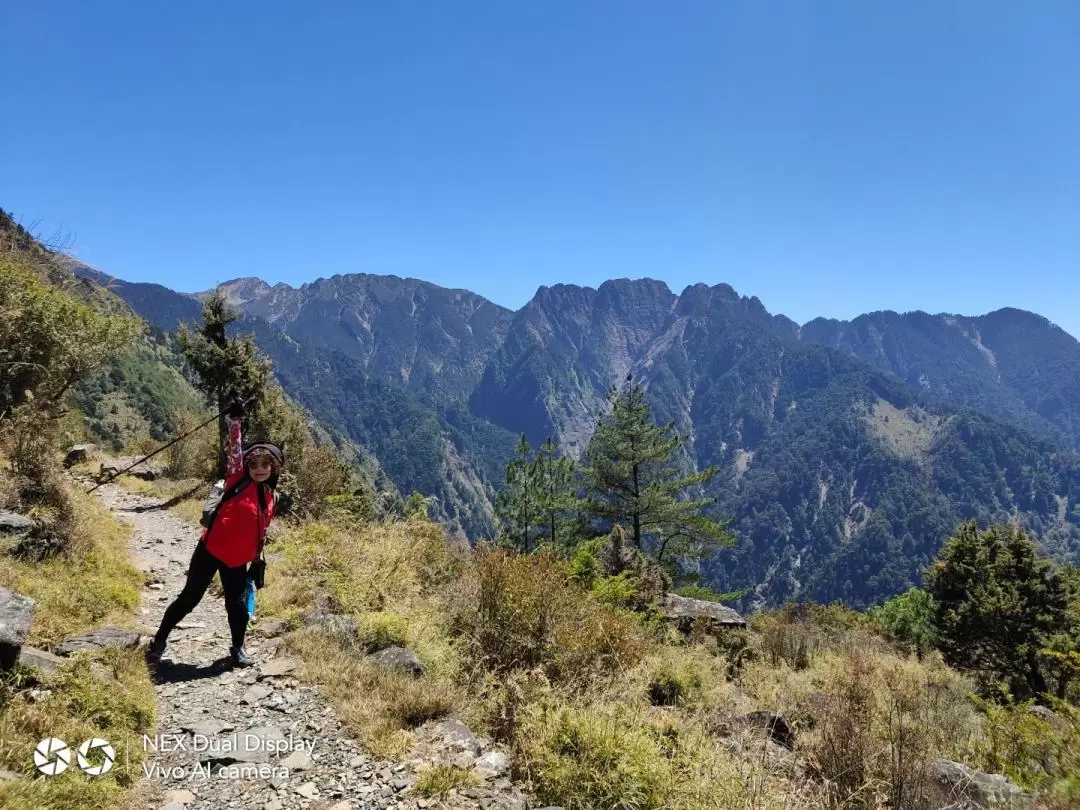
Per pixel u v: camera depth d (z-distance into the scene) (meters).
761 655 10.65
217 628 5.51
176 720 3.79
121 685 3.79
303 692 4.32
